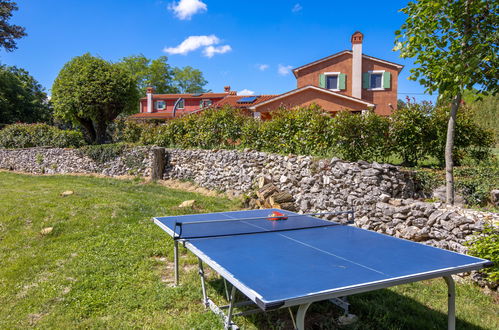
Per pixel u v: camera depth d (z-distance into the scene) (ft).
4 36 75.36
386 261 7.98
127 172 42.83
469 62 14.48
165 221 13.33
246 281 6.55
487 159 26.11
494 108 58.70
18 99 103.60
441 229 15.37
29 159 53.72
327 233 11.27
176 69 179.73
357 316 10.66
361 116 23.58
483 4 14.73
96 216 21.70
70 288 12.44
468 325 10.21
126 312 10.79
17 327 9.97
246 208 26.32
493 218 13.99
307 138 26.13
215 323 9.95
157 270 14.42
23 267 14.38
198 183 35.73
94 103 56.13
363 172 20.68
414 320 10.35
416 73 16.53
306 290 6.01
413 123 23.30
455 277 13.88
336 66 65.10
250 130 32.45
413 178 21.57
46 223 20.20
